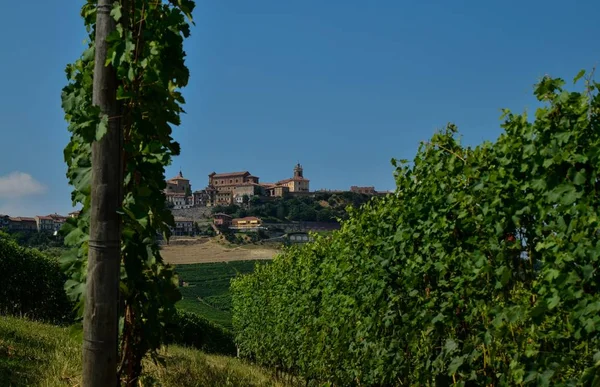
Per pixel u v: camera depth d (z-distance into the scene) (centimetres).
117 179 344
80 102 477
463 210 532
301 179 19800
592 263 367
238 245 14388
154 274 493
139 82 405
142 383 559
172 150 469
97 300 335
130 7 395
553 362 390
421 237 644
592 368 346
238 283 2686
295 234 15000
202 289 9425
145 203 429
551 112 411
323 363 1105
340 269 938
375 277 728
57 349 873
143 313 472
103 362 334
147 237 465
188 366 916
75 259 432
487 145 534
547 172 411
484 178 499
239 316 2652
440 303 593
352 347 859
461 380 501
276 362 1731
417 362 627
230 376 964
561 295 376
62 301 2025
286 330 1544
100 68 350
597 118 390
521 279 464
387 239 726
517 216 451
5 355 762
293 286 1491
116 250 342
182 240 14750
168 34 427
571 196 386
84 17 482
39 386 622
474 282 513
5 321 1163
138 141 441
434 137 614
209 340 2891
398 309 679
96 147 342
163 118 436
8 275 1773
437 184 599
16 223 14462
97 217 338
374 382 782
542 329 427
